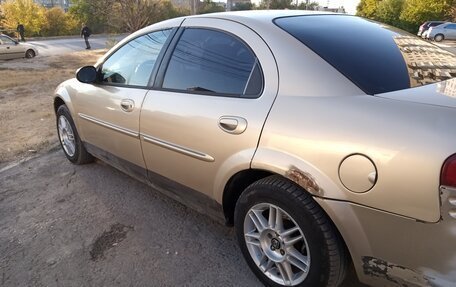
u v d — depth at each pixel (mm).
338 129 1930
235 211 2484
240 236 2506
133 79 3275
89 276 2646
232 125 2328
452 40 31938
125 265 2738
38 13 41125
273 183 2180
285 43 2322
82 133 4070
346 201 1898
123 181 4066
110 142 3547
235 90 2441
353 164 1853
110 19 17797
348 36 2514
